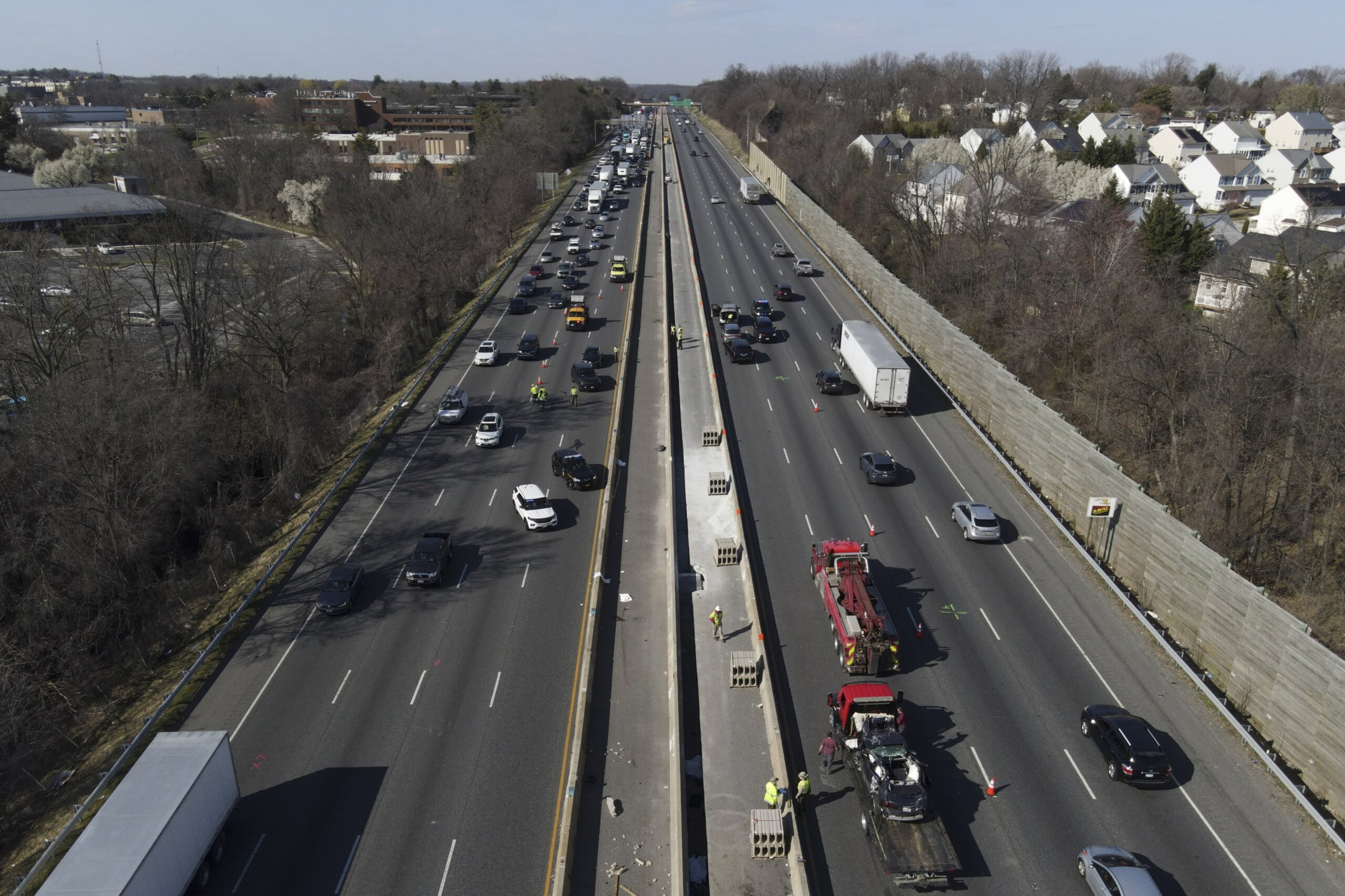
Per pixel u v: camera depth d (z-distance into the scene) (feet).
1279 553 149.69
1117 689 116.47
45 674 126.21
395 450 193.57
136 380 177.99
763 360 247.50
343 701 114.83
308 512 167.12
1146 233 269.64
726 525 160.15
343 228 339.98
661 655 125.18
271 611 135.44
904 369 201.98
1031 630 128.67
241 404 223.10
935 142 523.29
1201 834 93.71
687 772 104.88
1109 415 195.83
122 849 76.84
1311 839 93.40
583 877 89.51
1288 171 525.75
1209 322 206.28
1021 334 231.09
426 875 88.89
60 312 214.48
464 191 444.55
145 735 110.22
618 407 211.82
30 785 107.96
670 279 335.26
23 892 88.38
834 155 473.67
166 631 135.23
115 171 590.55
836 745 105.70
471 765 103.71
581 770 101.30
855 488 172.65
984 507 155.12
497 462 187.01
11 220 406.00
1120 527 142.10
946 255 301.43
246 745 107.24
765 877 89.56
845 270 335.26
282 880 88.17
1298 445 157.58
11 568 143.64
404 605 136.26
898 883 87.66
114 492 153.58
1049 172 422.00
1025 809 96.78
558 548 152.97
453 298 315.37
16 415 192.24
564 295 303.27
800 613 133.28
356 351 279.08
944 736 107.65
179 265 257.96
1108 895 83.20
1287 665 105.09
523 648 125.59
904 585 139.74
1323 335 162.61
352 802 98.17
